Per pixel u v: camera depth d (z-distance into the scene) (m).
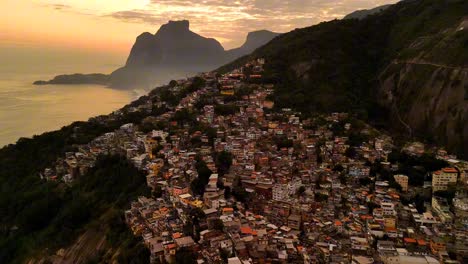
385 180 167.00
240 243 118.56
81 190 190.88
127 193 176.62
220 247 117.19
